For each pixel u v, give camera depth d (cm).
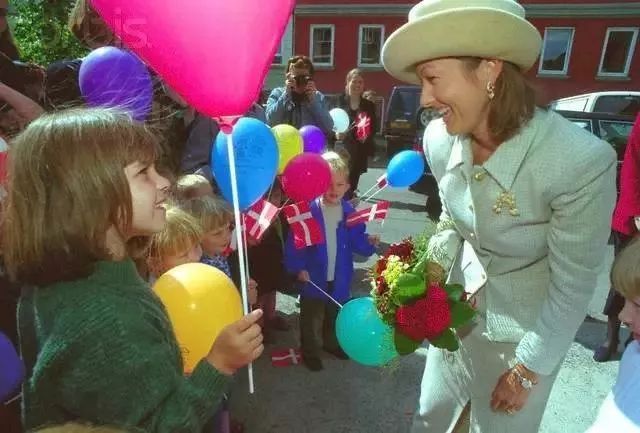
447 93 125
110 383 87
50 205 92
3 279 153
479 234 142
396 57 132
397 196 768
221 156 195
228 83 119
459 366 161
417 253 153
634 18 1562
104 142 95
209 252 201
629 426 107
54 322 90
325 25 1741
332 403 257
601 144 123
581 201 122
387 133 918
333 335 296
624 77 1608
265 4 117
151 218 105
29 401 97
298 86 432
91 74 168
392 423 242
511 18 113
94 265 95
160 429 91
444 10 117
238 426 232
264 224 200
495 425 153
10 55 235
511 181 128
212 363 105
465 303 140
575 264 126
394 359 162
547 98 135
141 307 95
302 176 229
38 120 99
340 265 284
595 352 304
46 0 516
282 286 323
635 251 115
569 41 1636
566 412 254
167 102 245
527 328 143
